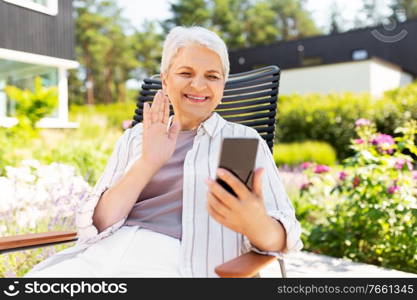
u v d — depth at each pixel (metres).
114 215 1.28
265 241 1.04
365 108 9.16
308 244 3.04
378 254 2.76
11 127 4.86
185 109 1.34
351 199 3.01
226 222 0.98
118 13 23.91
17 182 2.31
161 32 24.41
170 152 1.27
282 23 26.92
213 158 1.32
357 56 15.87
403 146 2.92
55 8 6.77
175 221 1.29
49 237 1.32
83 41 23.23
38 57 6.49
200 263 1.20
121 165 1.46
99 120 8.86
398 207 2.65
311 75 12.23
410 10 24.98
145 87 2.21
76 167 3.86
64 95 6.95
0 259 1.98
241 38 25.05
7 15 6.07
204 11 24.17
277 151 9.18
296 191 3.88
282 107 10.35
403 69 14.30
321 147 9.12
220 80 1.33
